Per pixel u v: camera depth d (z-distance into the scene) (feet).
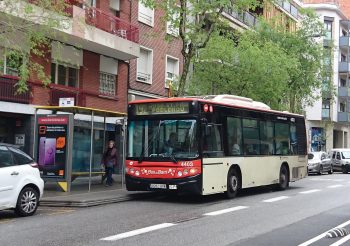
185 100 47.83
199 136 47.24
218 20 69.15
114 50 78.02
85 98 76.54
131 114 50.39
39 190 40.04
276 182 62.64
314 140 190.80
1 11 43.04
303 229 34.19
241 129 54.95
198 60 87.92
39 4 45.11
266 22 105.09
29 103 66.18
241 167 54.24
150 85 94.38
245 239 30.25
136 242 28.73
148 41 93.25
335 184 76.84
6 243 28.19
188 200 51.08
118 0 85.35
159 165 47.96
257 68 84.07
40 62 65.92
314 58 108.17
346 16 226.79
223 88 88.38
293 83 105.29
